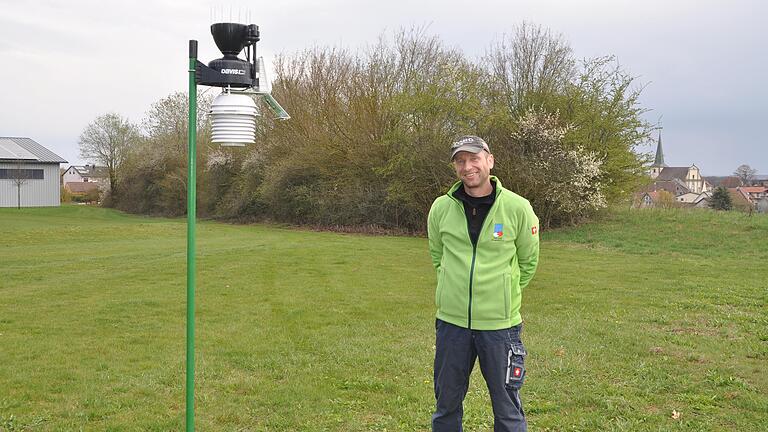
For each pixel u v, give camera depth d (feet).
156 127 183.62
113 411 18.97
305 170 117.80
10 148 231.09
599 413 18.25
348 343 27.25
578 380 21.29
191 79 14.24
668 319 31.27
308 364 24.03
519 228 13.50
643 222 86.69
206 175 147.33
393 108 101.19
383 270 52.90
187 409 14.88
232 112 14.46
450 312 13.64
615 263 56.49
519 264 13.89
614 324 30.35
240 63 14.34
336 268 53.98
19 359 24.93
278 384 21.57
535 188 88.58
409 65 109.81
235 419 18.34
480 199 13.53
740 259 59.36
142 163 181.68
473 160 13.10
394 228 103.91
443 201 14.12
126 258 61.36
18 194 219.61
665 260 58.95
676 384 20.63
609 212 95.61
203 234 98.02
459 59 108.99
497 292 13.34
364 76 110.01
